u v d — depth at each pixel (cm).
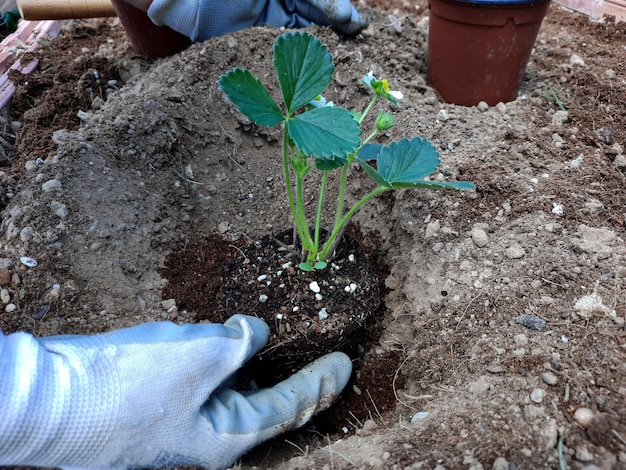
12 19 61
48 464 22
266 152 44
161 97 40
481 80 41
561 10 60
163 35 49
